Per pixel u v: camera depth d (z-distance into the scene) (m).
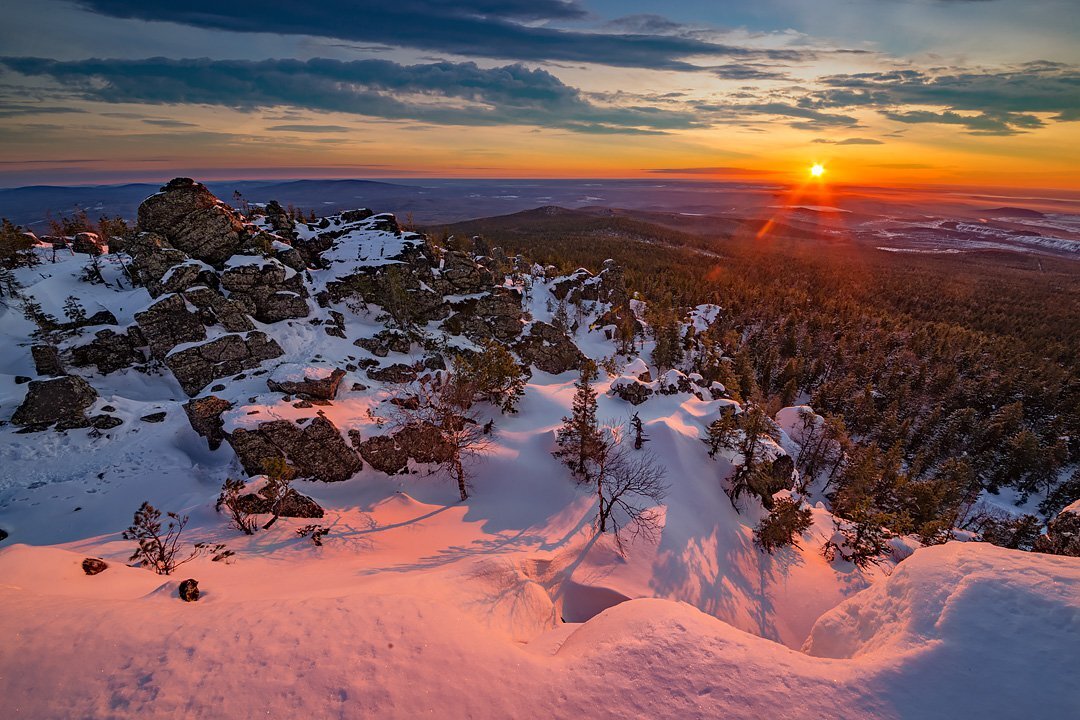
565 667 15.34
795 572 39.16
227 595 21.03
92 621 14.94
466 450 44.16
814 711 12.96
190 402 39.81
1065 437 82.50
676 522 39.25
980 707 12.22
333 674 14.09
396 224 69.62
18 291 46.75
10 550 19.41
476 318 64.56
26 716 11.90
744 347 120.50
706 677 14.47
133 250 46.38
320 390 42.81
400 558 30.34
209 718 12.36
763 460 48.81
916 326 158.62
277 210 65.62
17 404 37.16
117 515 31.94
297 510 33.69
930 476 84.31
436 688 14.09
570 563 33.09
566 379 67.62
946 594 15.22
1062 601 13.71
